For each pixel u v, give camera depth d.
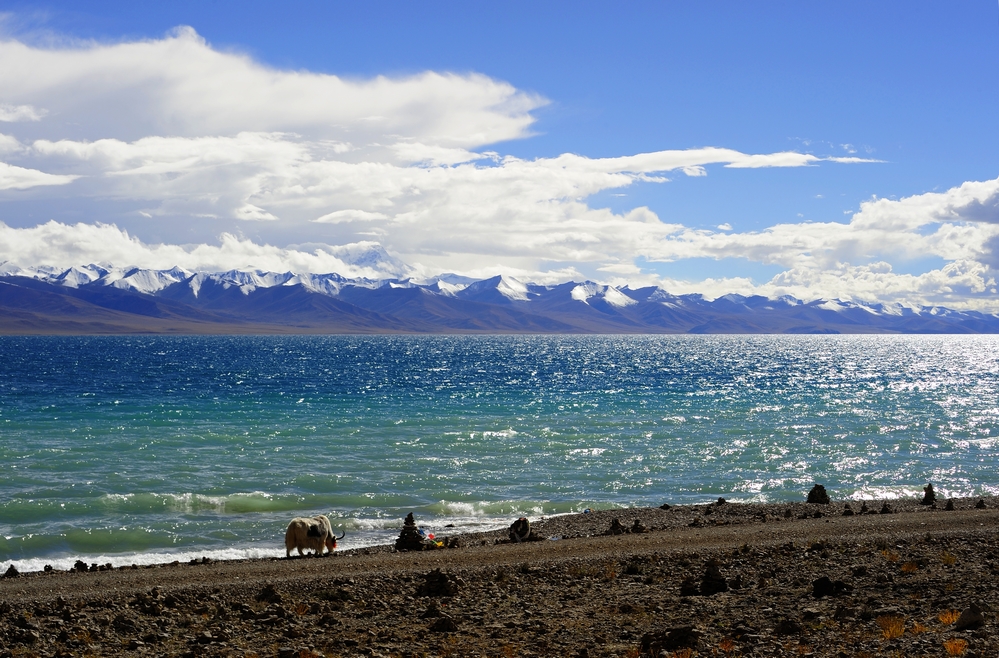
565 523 34.34
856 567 20.66
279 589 20.44
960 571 19.08
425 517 37.03
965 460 53.81
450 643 14.77
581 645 14.25
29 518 35.28
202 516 36.25
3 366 166.88
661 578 21.30
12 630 16.22
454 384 123.06
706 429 67.38
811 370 177.75
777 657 12.29
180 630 16.52
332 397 98.06
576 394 103.50
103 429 65.81
